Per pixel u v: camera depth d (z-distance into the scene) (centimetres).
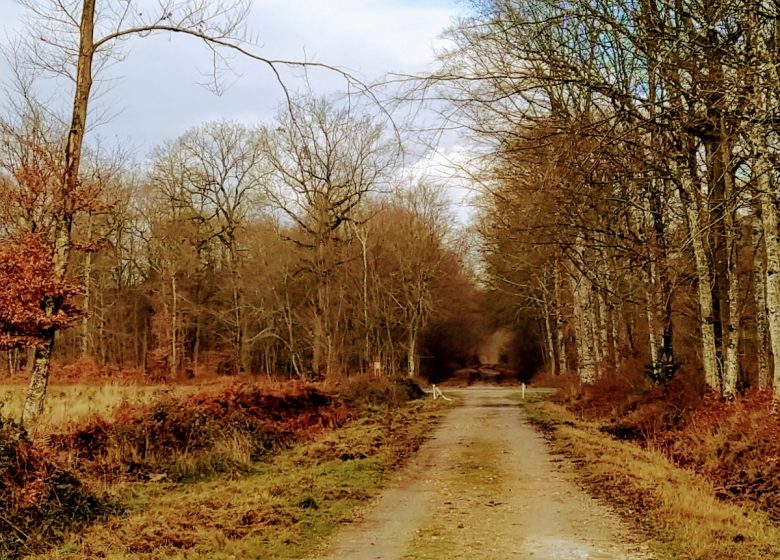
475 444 1862
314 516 1024
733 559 771
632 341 2888
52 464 1052
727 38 1120
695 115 1176
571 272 3148
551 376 6047
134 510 1063
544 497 1148
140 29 1439
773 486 1091
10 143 2103
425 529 949
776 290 1295
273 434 1836
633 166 1672
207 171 5338
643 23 1127
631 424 2006
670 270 2017
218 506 1073
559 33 1268
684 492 1088
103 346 5872
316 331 4397
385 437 2033
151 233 5988
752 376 2262
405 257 5803
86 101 1653
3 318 1593
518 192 1906
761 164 1186
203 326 6088
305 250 4834
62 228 1702
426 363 7294
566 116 1364
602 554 809
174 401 1677
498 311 7188
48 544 880
